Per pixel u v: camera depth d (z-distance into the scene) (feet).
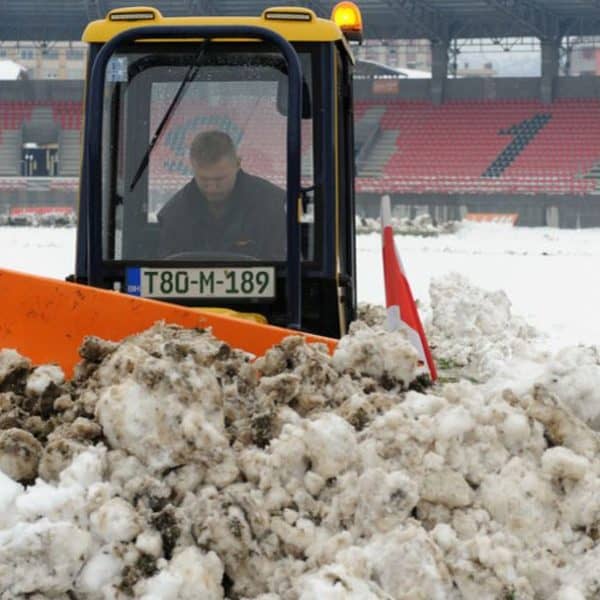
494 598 28.71
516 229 417.28
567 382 37.32
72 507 29.91
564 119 462.60
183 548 29.81
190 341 36.73
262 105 54.85
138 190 54.90
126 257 54.60
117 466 32.09
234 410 36.06
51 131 476.13
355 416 35.40
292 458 32.19
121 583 28.78
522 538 30.78
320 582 27.45
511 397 35.53
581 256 260.62
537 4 451.12
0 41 507.30
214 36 52.80
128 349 37.29
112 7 450.30
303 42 54.60
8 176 469.57
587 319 122.62
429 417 33.37
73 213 424.87
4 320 43.73
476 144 461.78
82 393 36.73
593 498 31.30
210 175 54.29
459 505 31.27
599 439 34.19
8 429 35.01
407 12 453.58
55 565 28.35
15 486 31.30
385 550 29.07
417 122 470.80
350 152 60.39
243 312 53.36
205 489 31.68
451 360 82.43
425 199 458.09
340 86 57.52
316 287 53.98
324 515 31.22
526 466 32.37
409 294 52.49
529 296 154.20
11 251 248.93
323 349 42.11
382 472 30.83
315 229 53.98
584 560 30.22
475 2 447.42
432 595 28.40
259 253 54.39
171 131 55.01
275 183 54.60
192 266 53.42
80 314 43.65
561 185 447.01
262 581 29.86
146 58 55.21
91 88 52.75
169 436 32.32
